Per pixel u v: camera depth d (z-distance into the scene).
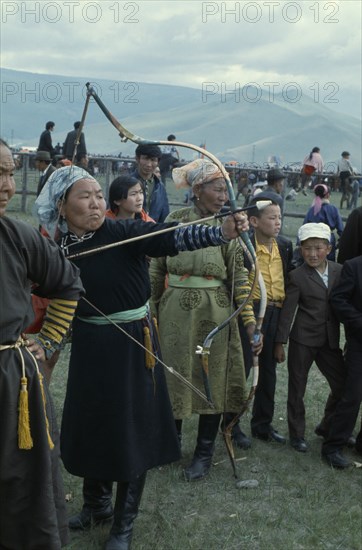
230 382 4.31
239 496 4.11
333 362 4.79
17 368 2.53
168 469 4.39
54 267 2.67
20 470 2.54
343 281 4.52
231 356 4.29
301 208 15.44
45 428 2.58
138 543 3.60
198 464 4.31
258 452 4.71
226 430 4.24
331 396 4.84
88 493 3.72
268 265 4.75
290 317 4.74
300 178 15.91
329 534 3.76
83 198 3.26
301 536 3.72
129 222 3.38
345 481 4.37
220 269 4.20
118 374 3.36
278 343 4.77
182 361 4.19
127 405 3.37
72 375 3.45
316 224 4.74
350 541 3.69
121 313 3.37
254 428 4.93
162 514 3.84
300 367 4.77
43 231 3.77
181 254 4.18
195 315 4.18
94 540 3.61
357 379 4.47
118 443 3.36
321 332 4.74
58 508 2.71
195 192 4.22
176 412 4.21
